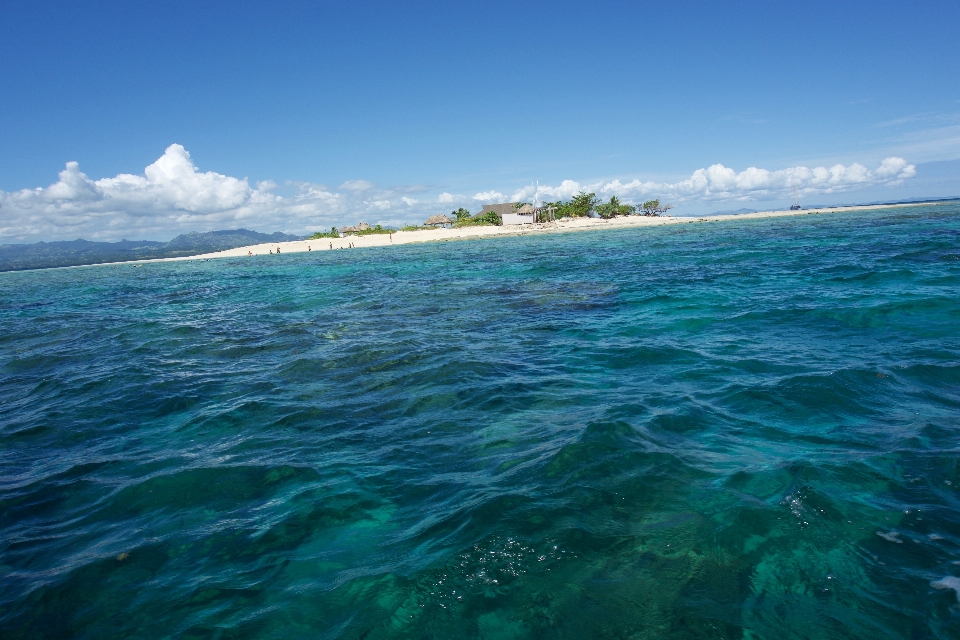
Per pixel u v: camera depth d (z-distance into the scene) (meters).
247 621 3.54
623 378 8.31
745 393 7.21
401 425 6.92
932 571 3.59
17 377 11.05
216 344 12.87
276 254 77.31
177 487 5.55
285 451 6.32
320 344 12.02
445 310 15.95
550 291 18.67
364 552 4.21
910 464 4.99
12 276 69.94
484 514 4.54
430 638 3.29
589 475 5.11
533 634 3.28
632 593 3.55
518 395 7.77
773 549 3.91
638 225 93.38
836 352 8.88
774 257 25.22
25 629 3.57
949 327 10.02
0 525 5.00
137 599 3.84
